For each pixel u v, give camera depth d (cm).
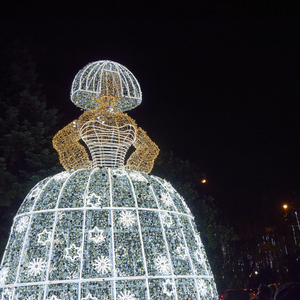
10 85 1969
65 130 786
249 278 2575
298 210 2433
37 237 634
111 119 764
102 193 666
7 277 629
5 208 1736
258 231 2467
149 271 622
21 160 1838
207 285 688
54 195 666
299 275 2461
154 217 672
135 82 875
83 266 601
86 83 824
